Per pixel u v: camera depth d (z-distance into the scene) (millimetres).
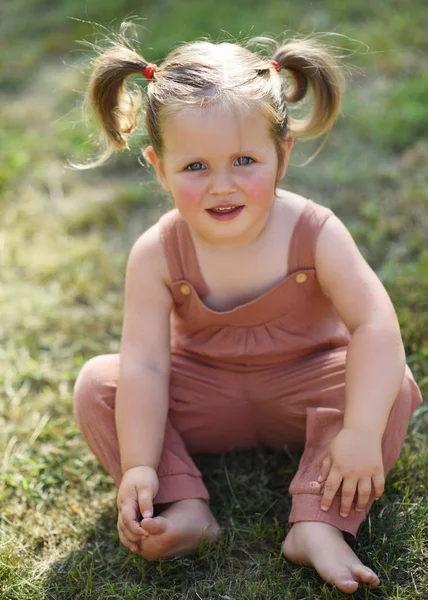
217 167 1701
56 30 4645
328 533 1719
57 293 2885
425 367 2344
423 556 1770
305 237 1877
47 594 1781
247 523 1944
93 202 3355
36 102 4066
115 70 1911
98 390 1921
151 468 1808
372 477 1729
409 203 3082
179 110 1697
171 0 4578
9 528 1973
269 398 1991
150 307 1938
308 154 3482
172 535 1747
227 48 1831
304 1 4410
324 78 1969
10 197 3434
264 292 1905
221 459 2139
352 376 1794
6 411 2377
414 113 3537
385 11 4277
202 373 2020
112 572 1828
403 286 2654
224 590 1739
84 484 2100
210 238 1823
